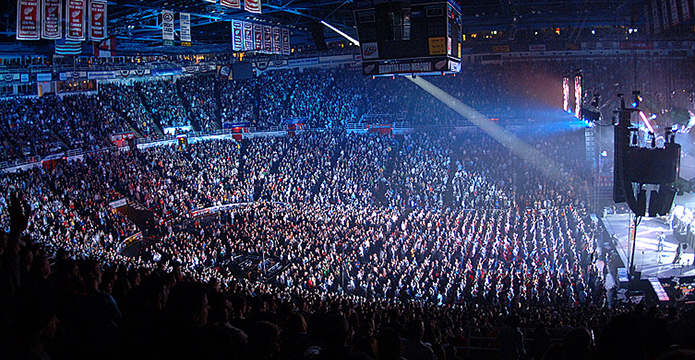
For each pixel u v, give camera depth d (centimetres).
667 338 492
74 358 665
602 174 4794
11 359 493
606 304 2742
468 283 3173
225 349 597
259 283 3152
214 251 3825
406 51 3002
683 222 3834
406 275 3306
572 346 564
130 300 666
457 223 4112
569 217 4316
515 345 1005
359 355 533
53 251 2384
